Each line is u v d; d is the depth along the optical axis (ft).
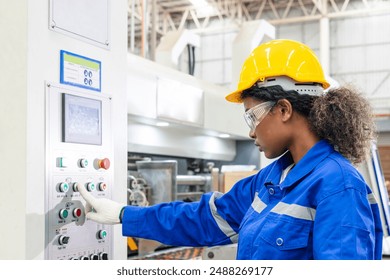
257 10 38.22
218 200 5.21
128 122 10.08
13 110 4.30
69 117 4.66
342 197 3.68
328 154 4.09
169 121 10.37
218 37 39.40
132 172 10.19
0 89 4.38
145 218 4.98
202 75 39.86
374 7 35.27
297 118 4.18
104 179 5.08
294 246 3.90
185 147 12.28
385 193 10.05
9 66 4.34
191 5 35.65
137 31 31.76
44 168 4.40
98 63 5.08
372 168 9.45
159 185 10.36
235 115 13.14
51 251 4.47
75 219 4.73
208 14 36.99
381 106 35.29
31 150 4.27
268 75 4.24
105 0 5.22
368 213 3.73
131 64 9.33
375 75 35.65
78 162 4.76
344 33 36.45
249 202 5.07
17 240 4.23
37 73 4.36
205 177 12.64
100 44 5.12
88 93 4.91
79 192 4.79
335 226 3.60
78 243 4.77
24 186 4.21
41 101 4.39
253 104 4.38
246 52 13.76
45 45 4.45
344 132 4.02
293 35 37.93
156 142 11.13
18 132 4.26
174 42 14.39
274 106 4.18
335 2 36.78
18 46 4.30
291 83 4.22
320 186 3.87
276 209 4.09
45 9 4.47
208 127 11.84
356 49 36.17
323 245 3.60
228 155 14.53
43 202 4.39
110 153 5.19
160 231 5.02
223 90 13.10
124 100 5.46
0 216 4.31
